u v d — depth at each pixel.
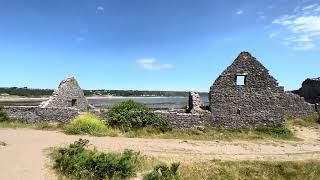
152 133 24.34
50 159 15.22
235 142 22.48
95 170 13.61
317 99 37.06
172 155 17.92
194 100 29.33
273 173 16.09
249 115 27.64
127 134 23.44
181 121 25.86
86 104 34.28
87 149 17.28
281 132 26.48
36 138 20.41
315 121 31.45
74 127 23.33
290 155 18.91
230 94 27.91
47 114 26.58
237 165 16.66
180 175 14.60
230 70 28.14
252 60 28.14
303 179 15.63
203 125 26.00
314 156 18.77
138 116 25.36
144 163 15.60
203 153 18.81
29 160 14.88
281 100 27.56
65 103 30.16
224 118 27.69
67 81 30.84
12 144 18.06
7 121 26.45
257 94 27.78
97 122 24.09
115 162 14.09
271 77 27.81
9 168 13.59
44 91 149.38
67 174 13.38
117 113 25.75
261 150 20.08
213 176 15.23
